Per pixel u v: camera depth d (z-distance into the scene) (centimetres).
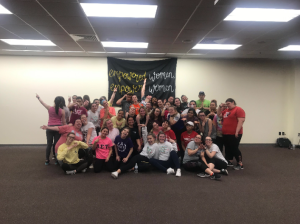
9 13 386
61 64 710
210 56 709
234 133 452
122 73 714
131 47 604
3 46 598
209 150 423
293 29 462
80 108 490
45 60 707
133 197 306
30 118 706
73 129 440
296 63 740
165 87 721
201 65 738
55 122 470
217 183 367
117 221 245
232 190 336
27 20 417
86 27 453
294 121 739
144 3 346
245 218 254
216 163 416
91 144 450
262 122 760
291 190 339
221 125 490
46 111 709
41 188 337
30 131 706
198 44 577
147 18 405
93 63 715
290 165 489
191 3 346
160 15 392
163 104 581
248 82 752
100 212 264
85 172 419
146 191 328
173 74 722
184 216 256
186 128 461
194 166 417
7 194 314
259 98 756
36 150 631
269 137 760
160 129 458
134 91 717
